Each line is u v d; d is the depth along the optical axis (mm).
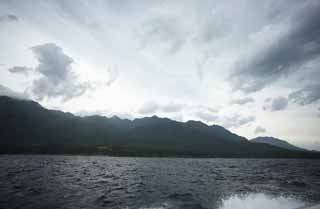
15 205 18266
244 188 27391
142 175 44688
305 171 58875
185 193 23812
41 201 19719
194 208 17734
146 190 25969
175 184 31359
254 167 75562
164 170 58688
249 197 21750
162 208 17719
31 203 18969
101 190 25797
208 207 18078
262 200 20547
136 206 18328
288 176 43844
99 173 47844
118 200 20438
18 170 49562
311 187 28500
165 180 36375
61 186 28250
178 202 19656
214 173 50531
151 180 36312
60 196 21906
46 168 57125
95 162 93875
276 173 51344
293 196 22250
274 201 20203
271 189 26516
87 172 49438
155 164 88000
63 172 47688
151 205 18656
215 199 20891
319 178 41000
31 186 27453
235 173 50812
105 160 114000
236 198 21328
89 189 26391
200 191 25172
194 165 84812
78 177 39219
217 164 94500
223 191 25125
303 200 20609
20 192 23359
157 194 23359
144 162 103188
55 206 18203
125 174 46500
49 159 109375
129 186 29172
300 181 35281
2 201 19422
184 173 50031
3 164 68062
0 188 25359
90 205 18688
